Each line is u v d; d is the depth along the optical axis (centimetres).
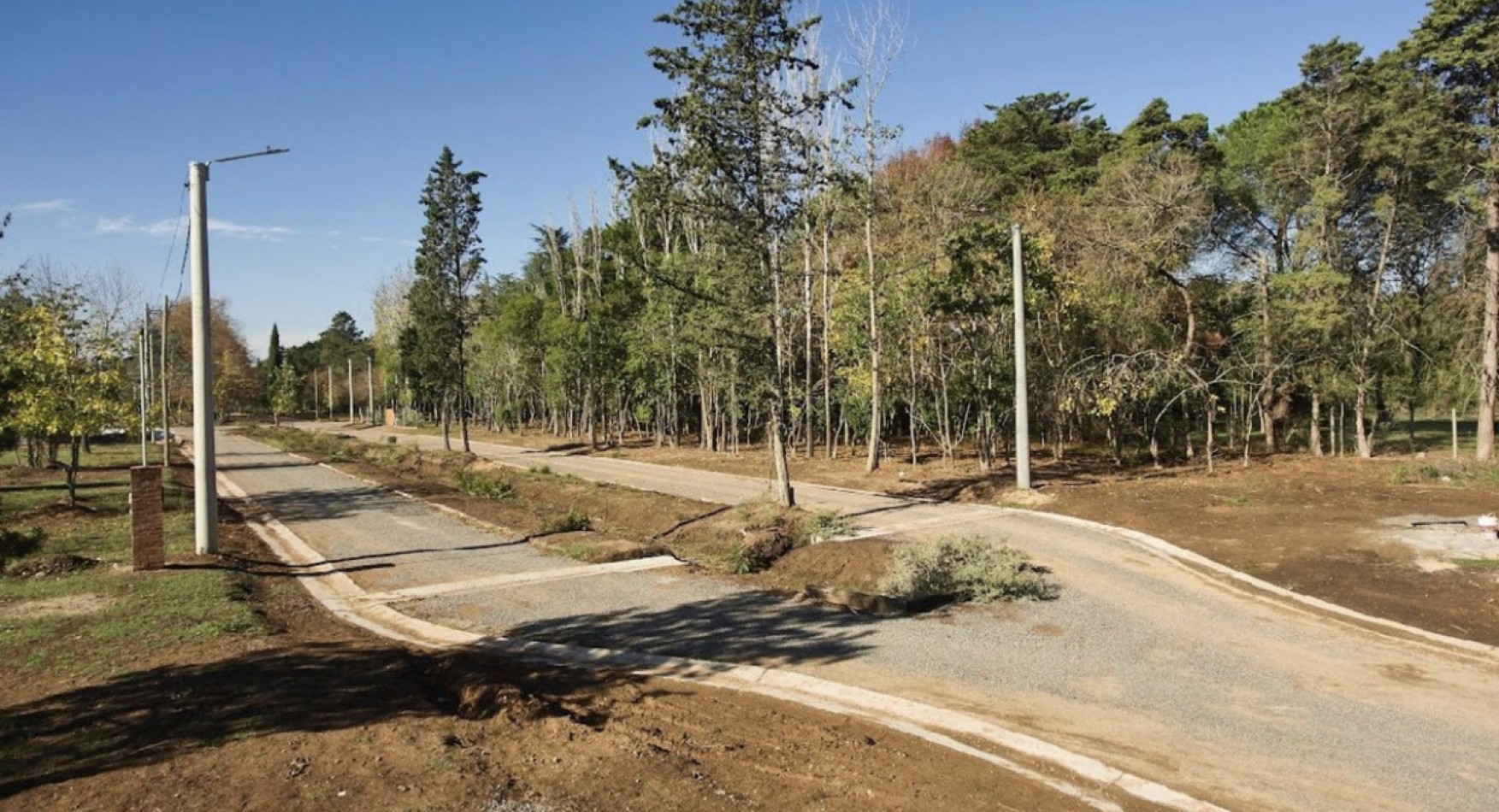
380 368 7638
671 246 3922
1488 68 2127
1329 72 2555
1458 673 820
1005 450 2997
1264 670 834
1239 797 574
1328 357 2492
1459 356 2458
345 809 492
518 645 915
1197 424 2975
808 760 604
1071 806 552
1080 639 937
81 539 1495
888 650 900
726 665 849
